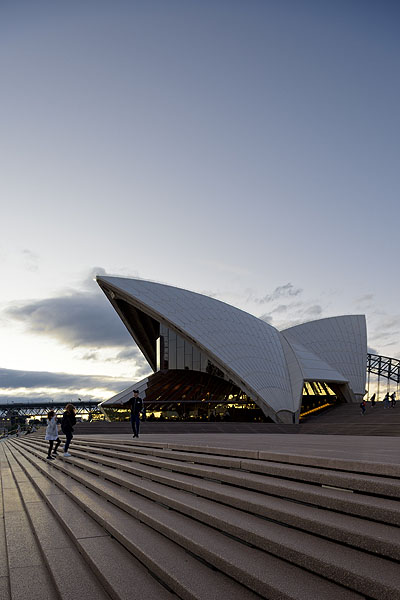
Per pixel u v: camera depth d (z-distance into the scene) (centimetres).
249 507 527
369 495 471
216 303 5019
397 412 3931
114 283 4578
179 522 561
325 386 5216
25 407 17925
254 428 3569
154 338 5634
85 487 978
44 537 645
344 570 342
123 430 3319
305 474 566
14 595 461
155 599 405
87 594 446
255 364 4453
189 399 4478
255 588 370
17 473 1503
